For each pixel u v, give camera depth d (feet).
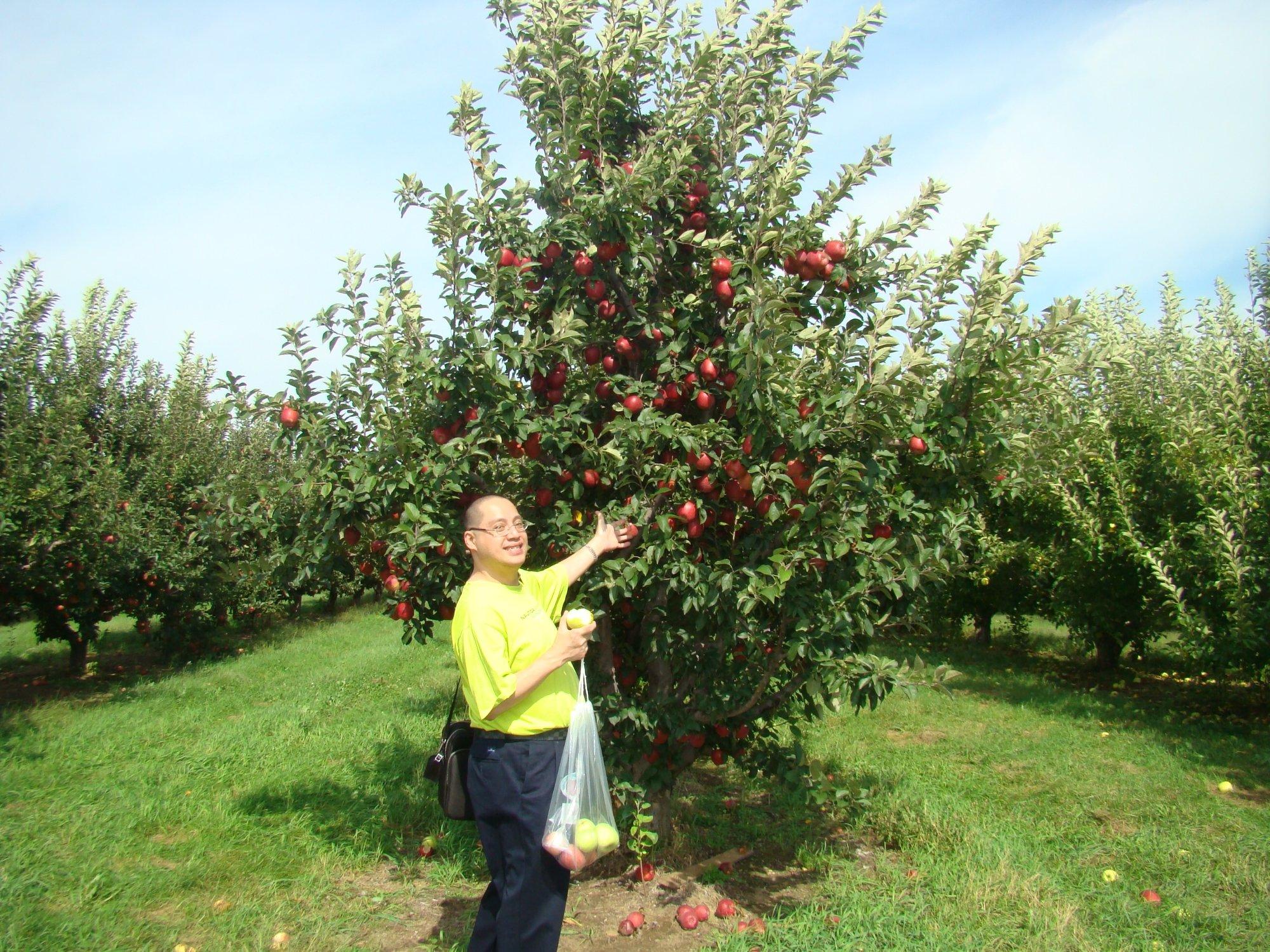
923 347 11.71
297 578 13.00
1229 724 24.52
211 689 31.53
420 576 12.51
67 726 24.64
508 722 9.11
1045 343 11.23
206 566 37.76
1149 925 11.80
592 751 9.19
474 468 12.84
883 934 11.35
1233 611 24.21
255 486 13.46
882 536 12.26
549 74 12.44
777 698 13.12
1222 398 28.07
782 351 10.56
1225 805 16.90
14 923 11.67
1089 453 28.76
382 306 12.88
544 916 8.86
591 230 12.18
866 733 23.02
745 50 13.01
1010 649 40.16
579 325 11.64
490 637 9.00
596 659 13.79
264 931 11.73
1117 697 28.55
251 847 14.85
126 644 46.11
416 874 14.02
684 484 12.09
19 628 53.52
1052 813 16.52
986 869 13.42
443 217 12.10
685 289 13.85
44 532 28.86
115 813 16.38
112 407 37.73
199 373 45.70
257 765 19.94
